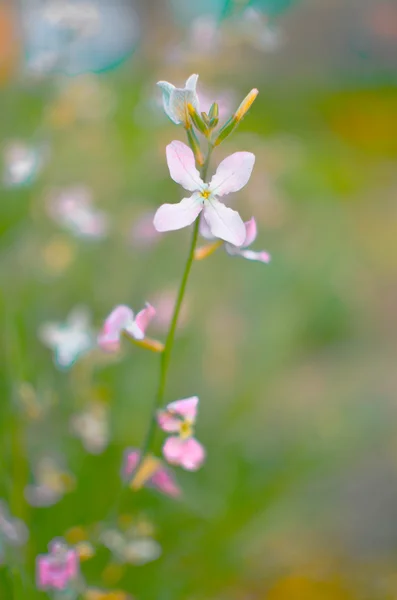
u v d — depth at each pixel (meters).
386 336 0.61
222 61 0.50
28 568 0.32
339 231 0.74
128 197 0.55
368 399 0.49
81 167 0.55
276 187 0.64
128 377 0.41
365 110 1.19
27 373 0.35
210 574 0.35
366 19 1.43
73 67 0.48
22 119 0.54
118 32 0.59
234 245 0.26
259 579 0.36
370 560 0.37
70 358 0.33
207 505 0.36
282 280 0.60
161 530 0.35
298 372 0.54
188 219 0.25
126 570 0.33
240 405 0.43
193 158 0.25
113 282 0.50
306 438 0.42
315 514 0.38
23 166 0.39
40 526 0.34
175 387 0.43
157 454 0.37
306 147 0.95
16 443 0.33
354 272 0.69
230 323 0.53
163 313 0.43
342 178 0.95
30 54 0.48
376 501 0.39
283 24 1.28
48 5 0.47
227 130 0.25
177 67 0.50
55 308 0.46
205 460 0.38
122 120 0.64
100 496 0.35
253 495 0.36
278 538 0.37
